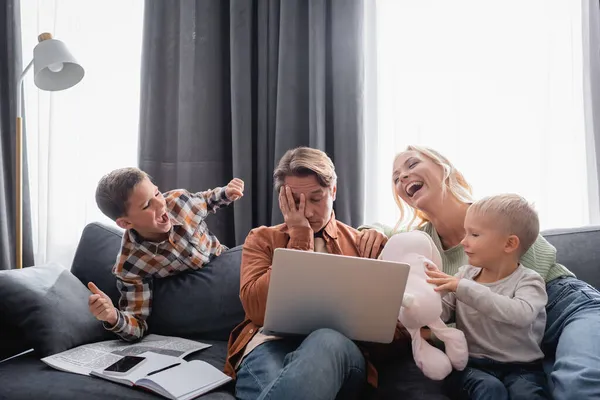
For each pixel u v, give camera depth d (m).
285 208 1.40
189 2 2.34
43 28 2.54
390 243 1.36
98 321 1.67
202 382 1.29
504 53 2.15
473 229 1.30
